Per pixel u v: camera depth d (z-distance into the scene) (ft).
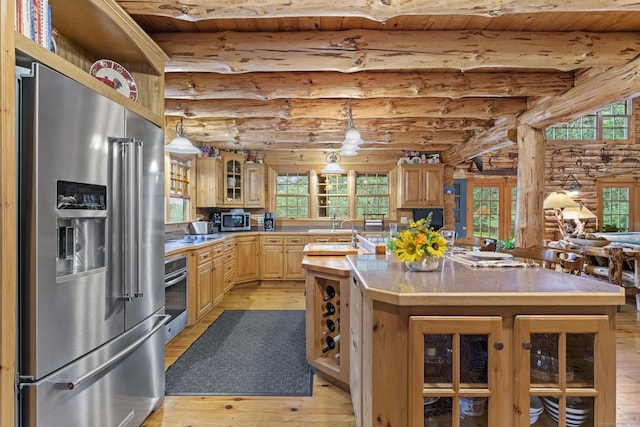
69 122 4.81
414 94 10.91
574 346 5.06
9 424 4.08
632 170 26.50
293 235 19.20
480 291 4.95
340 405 7.50
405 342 5.02
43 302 4.41
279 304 15.37
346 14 6.64
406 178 19.89
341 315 7.96
